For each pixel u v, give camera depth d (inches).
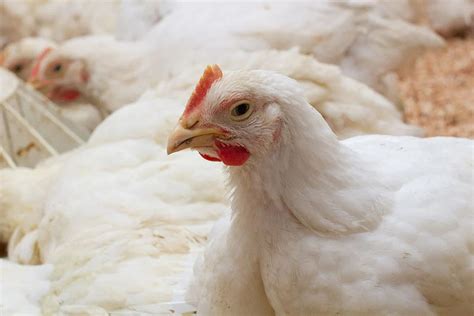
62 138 54.6
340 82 49.9
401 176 36.4
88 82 65.7
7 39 85.7
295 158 35.4
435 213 35.5
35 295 41.9
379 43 59.4
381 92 60.6
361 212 35.4
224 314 37.3
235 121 35.3
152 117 47.1
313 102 48.9
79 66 65.4
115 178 45.1
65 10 84.0
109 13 82.8
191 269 41.0
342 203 35.4
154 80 61.4
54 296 41.5
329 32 57.1
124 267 41.4
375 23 59.2
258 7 58.5
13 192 48.5
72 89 66.6
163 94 49.3
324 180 35.5
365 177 35.9
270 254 36.0
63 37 84.1
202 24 58.7
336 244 35.4
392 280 35.0
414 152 37.5
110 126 47.8
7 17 84.9
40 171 50.0
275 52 50.6
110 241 42.4
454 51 80.3
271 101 35.1
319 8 57.6
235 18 57.8
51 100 66.8
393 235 35.3
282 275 35.7
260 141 35.3
